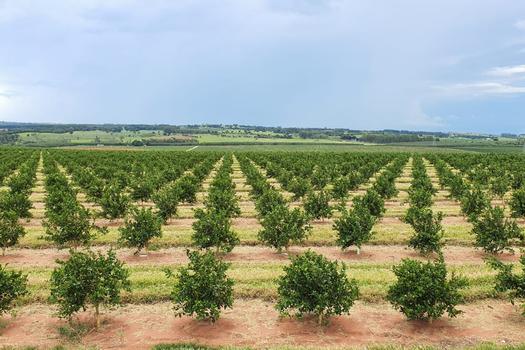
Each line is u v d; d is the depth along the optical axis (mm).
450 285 17188
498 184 45188
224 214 27141
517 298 20234
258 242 29812
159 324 17922
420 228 26031
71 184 49906
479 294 20500
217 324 17922
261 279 22078
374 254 27422
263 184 45875
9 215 25984
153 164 76062
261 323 18062
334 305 17078
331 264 17266
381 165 79188
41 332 17172
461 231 32125
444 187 56312
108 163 75875
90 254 17719
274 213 26844
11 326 17625
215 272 17641
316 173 54594
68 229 25438
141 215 25891
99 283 16859
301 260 17438
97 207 42531
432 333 17188
